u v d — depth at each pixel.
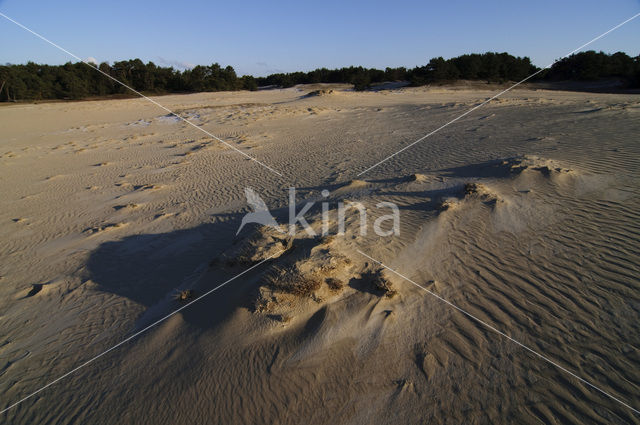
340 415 3.27
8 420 3.72
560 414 3.09
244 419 3.34
